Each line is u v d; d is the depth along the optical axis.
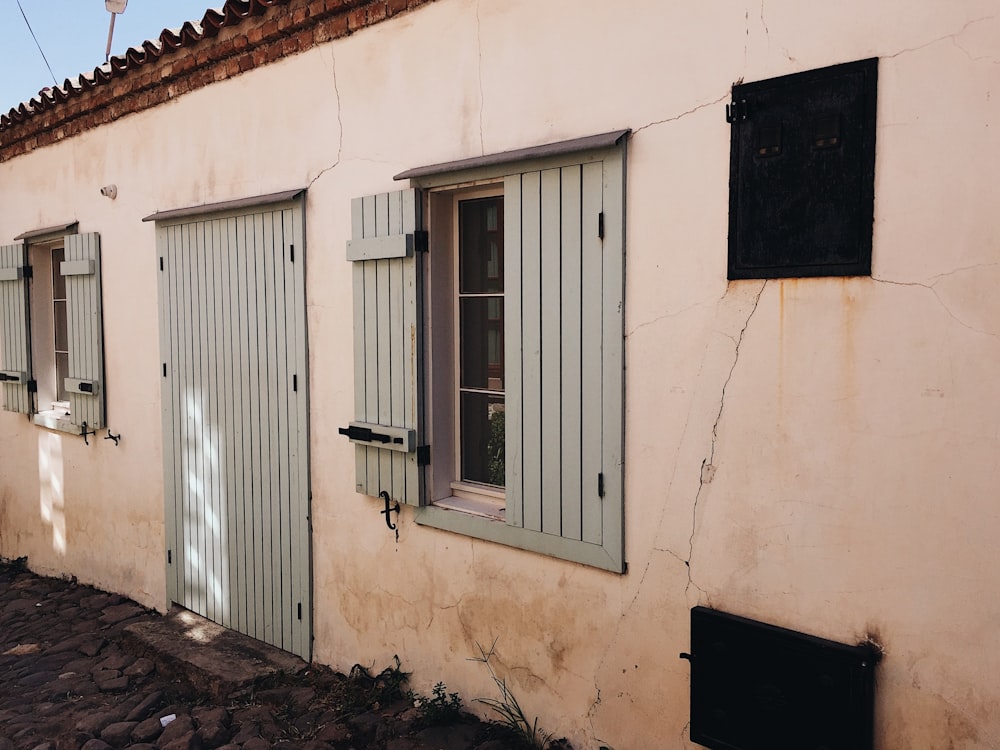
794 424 2.70
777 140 2.67
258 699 4.29
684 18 2.89
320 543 4.51
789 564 2.73
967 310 2.34
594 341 3.20
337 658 4.45
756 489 2.80
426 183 3.79
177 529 5.53
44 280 7.21
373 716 3.88
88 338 6.25
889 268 2.47
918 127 2.40
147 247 5.65
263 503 4.82
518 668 3.59
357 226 4.10
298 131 4.48
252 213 4.74
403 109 3.92
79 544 6.69
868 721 2.57
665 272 2.99
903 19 2.42
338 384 4.34
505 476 3.70
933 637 2.44
